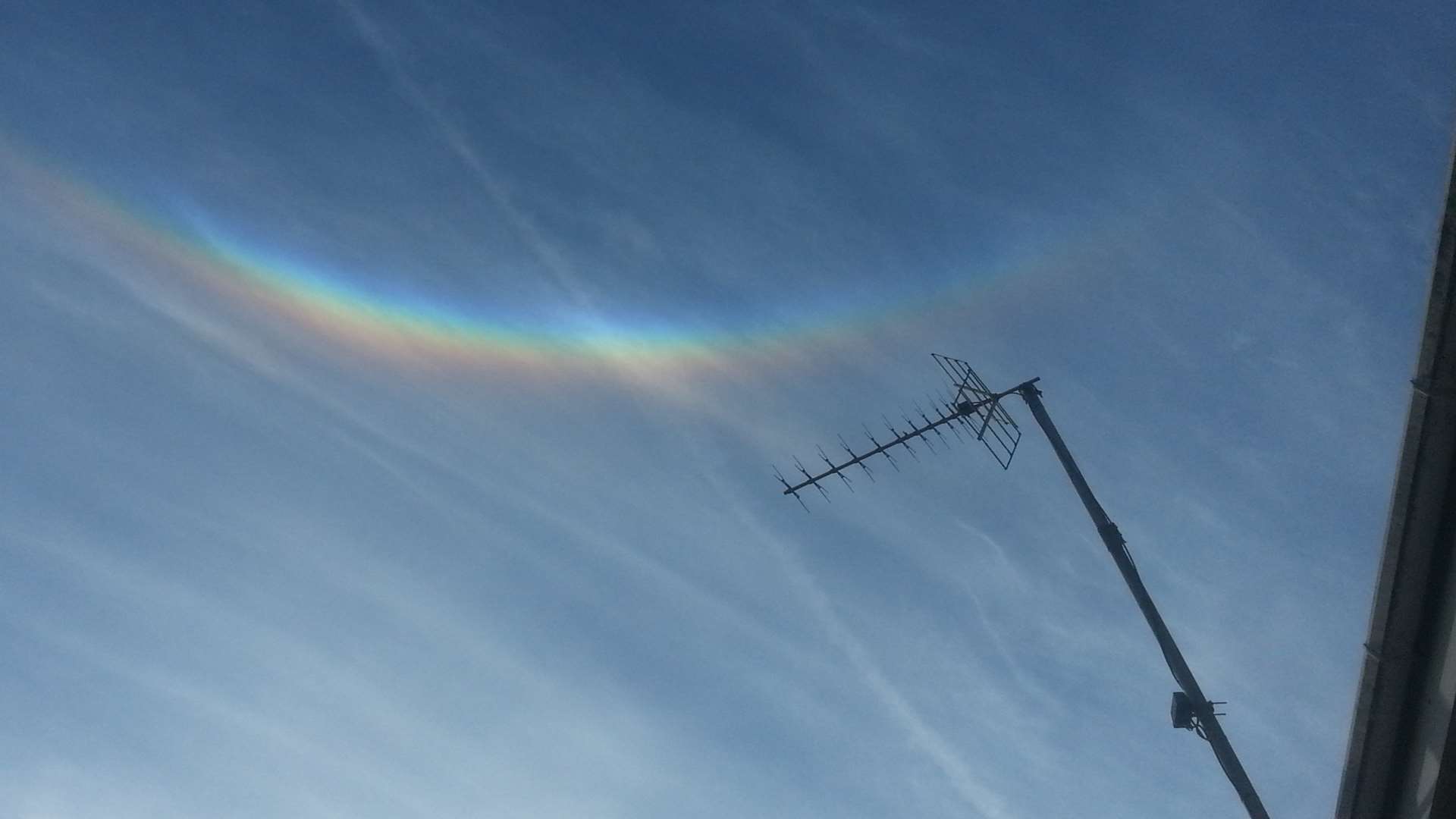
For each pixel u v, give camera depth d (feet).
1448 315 39.70
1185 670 49.21
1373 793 45.75
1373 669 44.34
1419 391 40.93
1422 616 43.32
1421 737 43.42
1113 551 53.06
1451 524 41.91
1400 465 42.06
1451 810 42.09
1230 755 47.26
